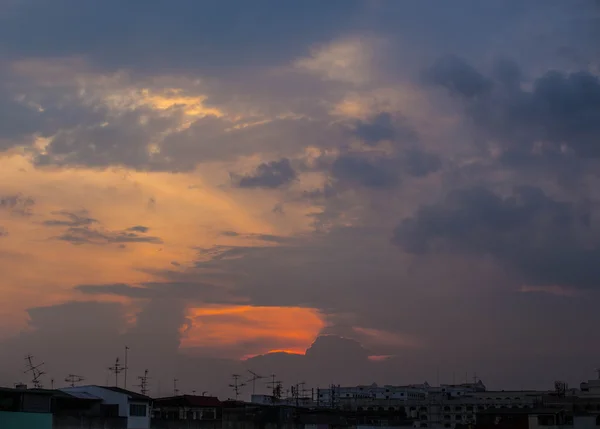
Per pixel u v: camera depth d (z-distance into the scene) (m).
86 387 107.94
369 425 152.62
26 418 88.69
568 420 143.12
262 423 131.25
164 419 115.00
